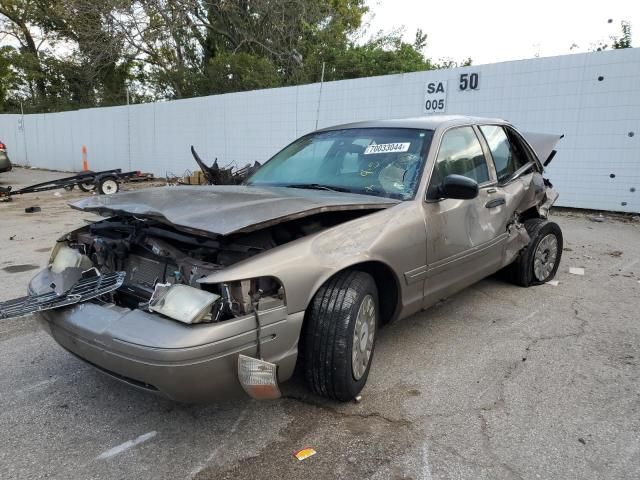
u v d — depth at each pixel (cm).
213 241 282
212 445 267
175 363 228
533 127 1045
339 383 284
